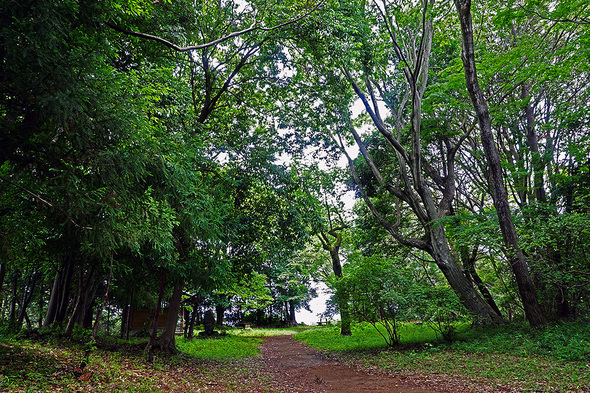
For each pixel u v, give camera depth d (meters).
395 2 14.62
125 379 6.57
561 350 8.70
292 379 8.98
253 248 14.48
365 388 7.38
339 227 24.17
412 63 15.45
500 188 12.22
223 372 9.60
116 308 21.09
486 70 13.73
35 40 3.94
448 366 8.80
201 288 11.60
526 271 11.84
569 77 14.56
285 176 14.52
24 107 4.58
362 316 13.73
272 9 10.38
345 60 11.47
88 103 4.89
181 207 9.09
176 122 9.80
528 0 11.95
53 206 5.44
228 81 14.16
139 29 8.54
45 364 6.50
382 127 15.13
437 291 12.88
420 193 15.47
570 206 13.91
